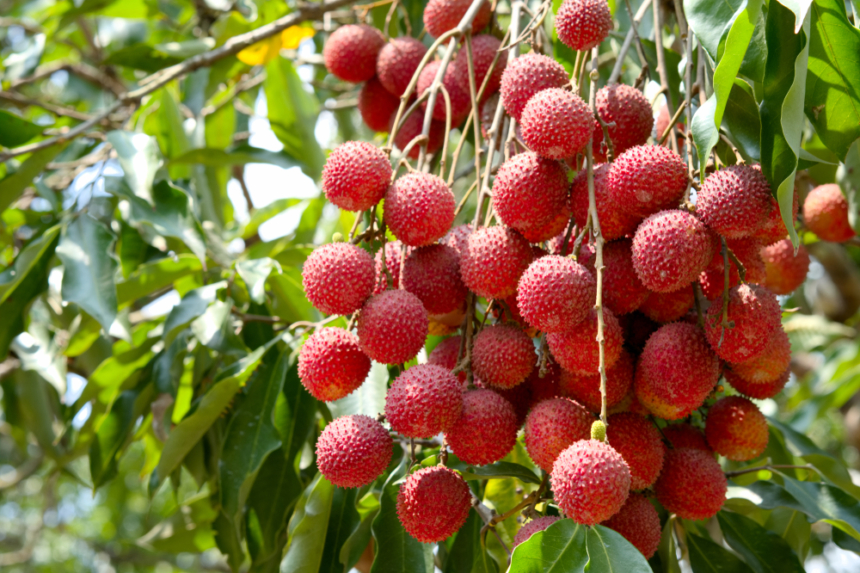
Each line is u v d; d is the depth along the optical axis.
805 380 1.57
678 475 0.76
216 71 1.07
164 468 0.91
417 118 0.96
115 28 1.60
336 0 1.04
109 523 2.93
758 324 0.73
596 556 0.69
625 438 0.74
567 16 0.77
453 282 0.77
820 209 0.93
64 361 1.03
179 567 2.69
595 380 0.74
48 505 1.91
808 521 0.88
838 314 1.73
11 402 1.20
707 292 0.76
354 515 0.85
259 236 1.39
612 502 0.69
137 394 1.00
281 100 1.11
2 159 0.99
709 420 0.79
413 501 0.74
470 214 1.18
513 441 0.74
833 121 0.75
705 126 0.73
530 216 0.74
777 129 0.73
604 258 0.75
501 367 0.74
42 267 0.98
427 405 0.72
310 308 0.98
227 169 1.23
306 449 0.93
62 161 1.11
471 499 0.75
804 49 0.71
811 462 0.92
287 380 0.91
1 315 0.97
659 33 0.82
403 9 1.06
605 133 0.76
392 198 0.76
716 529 1.09
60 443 1.16
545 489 0.74
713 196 0.72
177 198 0.97
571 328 0.72
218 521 0.97
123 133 0.99
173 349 0.98
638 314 0.77
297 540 0.83
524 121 0.74
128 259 1.03
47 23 1.31
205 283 1.01
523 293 0.72
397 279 0.79
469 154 1.25
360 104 1.02
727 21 0.74
